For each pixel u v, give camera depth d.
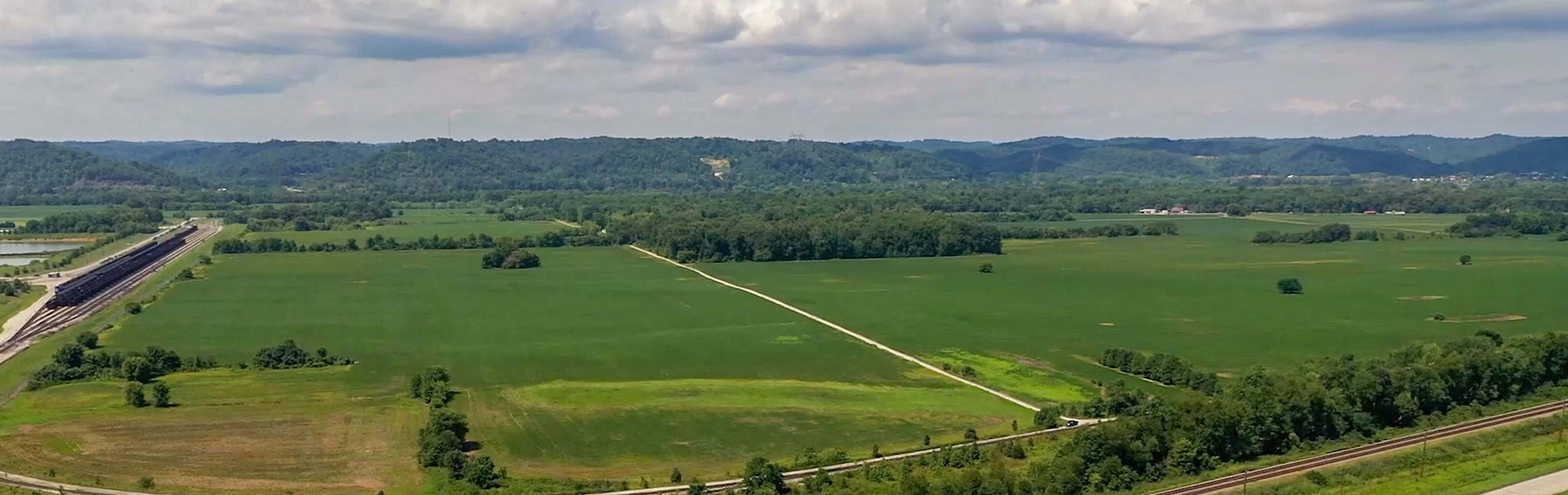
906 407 177.12
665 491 134.00
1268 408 147.00
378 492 135.75
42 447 155.25
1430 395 162.38
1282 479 134.62
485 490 136.50
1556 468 137.12
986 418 169.38
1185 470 136.88
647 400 181.62
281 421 169.00
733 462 147.62
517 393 188.88
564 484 137.62
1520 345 185.25
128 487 138.12
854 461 145.12
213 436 160.88
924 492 124.06
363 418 171.12
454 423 156.75
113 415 173.12
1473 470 137.38
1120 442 136.25
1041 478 129.62
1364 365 174.75
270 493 135.50
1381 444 147.38
